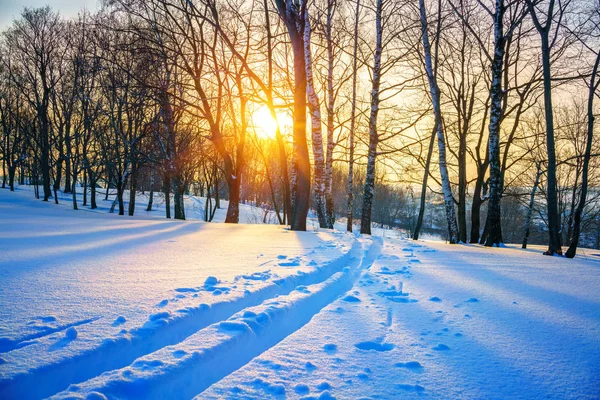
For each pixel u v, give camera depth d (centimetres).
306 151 1166
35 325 259
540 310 382
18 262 481
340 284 484
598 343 295
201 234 936
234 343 261
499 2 1124
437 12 1501
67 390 188
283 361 247
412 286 480
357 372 236
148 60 1612
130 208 2605
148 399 196
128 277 419
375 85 1416
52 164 3206
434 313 365
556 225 952
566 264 712
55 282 384
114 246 664
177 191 2312
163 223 1313
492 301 414
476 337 303
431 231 5069
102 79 2236
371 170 1429
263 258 583
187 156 2342
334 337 295
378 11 1389
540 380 232
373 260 706
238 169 1739
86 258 530
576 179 2397
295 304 359
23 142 4031
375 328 318
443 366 249
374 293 440
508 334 312
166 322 274
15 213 1723
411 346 282
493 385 225
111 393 189
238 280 421
